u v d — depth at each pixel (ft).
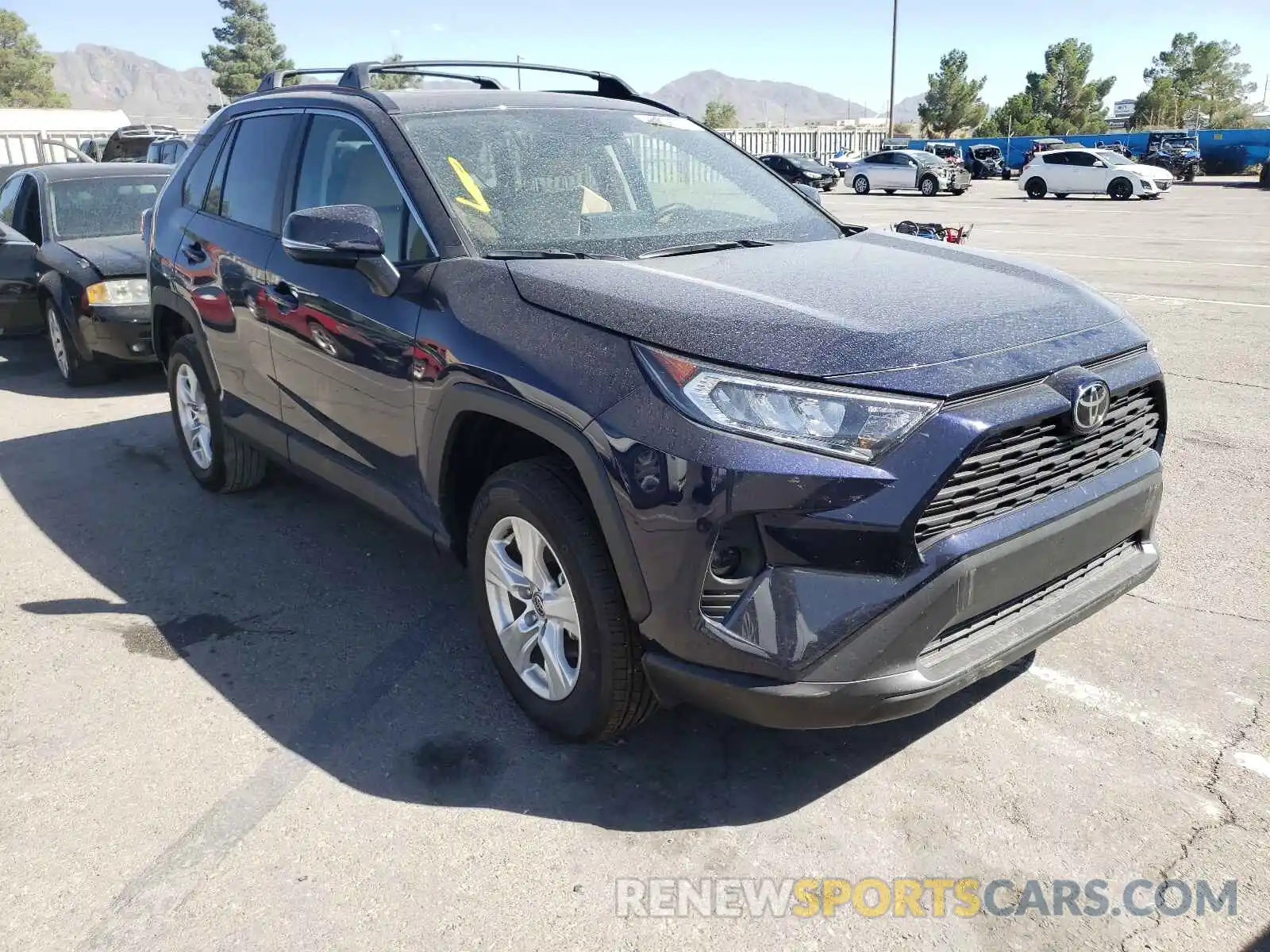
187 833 8.32
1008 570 7.86
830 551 7.31
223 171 14.53
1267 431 18.62
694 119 13.61
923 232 21.16
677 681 7.90
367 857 8.02
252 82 267.18
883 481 7.22
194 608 12.39
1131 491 8.95
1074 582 8.91
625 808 8.59
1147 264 42.29
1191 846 7.99
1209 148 128.36
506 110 11.81
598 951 7.07
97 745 9.57
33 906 7.54
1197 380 22.31
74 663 11.09
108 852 8.11
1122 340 8.80
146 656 11.25
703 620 7.62
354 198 11.34
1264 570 12.84
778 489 7.21
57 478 17.19
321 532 14.73
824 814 8.47
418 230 10.34
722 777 8.99
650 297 8.42
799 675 7.38
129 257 22.22
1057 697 10.09
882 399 7.30
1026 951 7.04
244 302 13.08
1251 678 10.33
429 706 10.18
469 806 8.63
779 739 9.54
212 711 10.14
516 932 7.25
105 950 7.13
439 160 10.72
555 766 9.15
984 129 233.76
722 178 12.45
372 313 10.39
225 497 16.19
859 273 9.54
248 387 13.64
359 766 9.20
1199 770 8.91
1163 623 11.54
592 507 8.41
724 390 7.43
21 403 22.27
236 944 7.16
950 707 9.98
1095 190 90.89
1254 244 49.83
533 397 8.39
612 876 7.80
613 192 11.26
